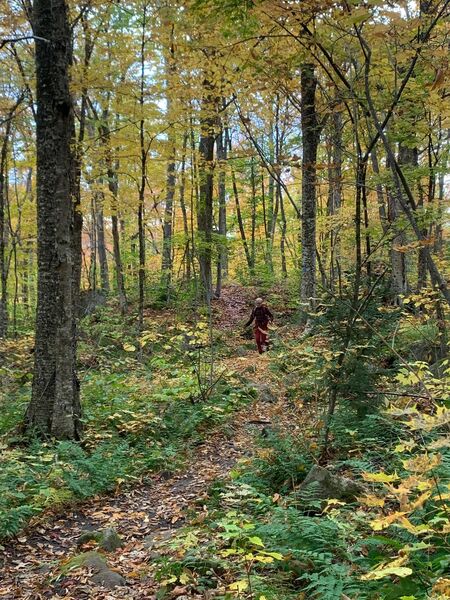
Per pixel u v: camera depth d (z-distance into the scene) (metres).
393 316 7.10
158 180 14.62
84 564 4.30
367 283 6.59
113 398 9.44
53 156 7.39
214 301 20.72
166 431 8.27
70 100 7.38
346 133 7.98
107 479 6.30
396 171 3.23
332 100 5.37
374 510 4.12
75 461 6.36
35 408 7.52
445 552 3.02
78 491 5.95
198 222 14.34
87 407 8.97
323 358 6.57
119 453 7.01
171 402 9.39
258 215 30.52
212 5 4.55
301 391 7.77
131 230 25.33
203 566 3.93
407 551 2.44
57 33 7.10
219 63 5.90
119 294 18.20
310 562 3.59
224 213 26.08
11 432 7.54
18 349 12.86
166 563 4.04
